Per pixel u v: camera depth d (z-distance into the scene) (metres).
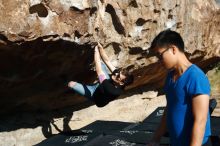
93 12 5.15
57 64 5.20
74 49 5.05
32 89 5.58
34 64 4.92
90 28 5.11
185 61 3.22
